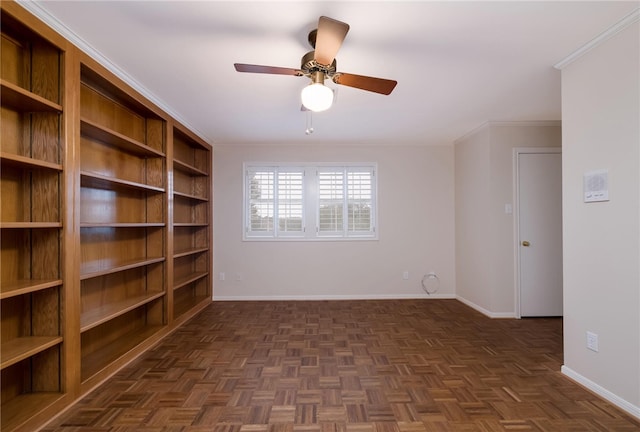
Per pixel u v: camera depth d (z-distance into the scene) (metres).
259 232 4.99
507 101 3.28
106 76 2.42
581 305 2.32
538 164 4.00
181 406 2.07
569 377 2.43
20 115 1.99
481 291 4.20
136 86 2.82
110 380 2.41
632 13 1.87
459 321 3.84
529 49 2.28
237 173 4.97
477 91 3.02
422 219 4.99
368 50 2.29
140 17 1.91
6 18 1.72
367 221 4.99
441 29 2.03
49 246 2.02
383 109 3.50
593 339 2.21
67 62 2.04
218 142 4.88
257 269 4.95
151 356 2.85
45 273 2.03
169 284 3.47
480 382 2.38
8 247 1.94
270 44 2.21
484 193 4.11
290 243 4.96
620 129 2.01
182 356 2.85
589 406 2.06
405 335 3.37
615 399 2.05
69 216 2.04
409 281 5.00
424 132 4.43
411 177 5.01
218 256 4.95
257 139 4.73
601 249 2.14
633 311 1.94
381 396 2.20
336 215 5.00
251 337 3.32
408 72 2.62
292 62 2.45
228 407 2.06
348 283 4.97
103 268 2.77
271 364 2.69
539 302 3.97
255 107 3.41
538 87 2.93
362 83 2.19
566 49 2.27
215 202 4.95
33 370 2.03
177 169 4.24
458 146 4.87
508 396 2.19
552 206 4.00
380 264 4.99
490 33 2.08
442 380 2.41
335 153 5.00
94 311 2.61
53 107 1.95
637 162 1.91
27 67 2.01
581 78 2.30
